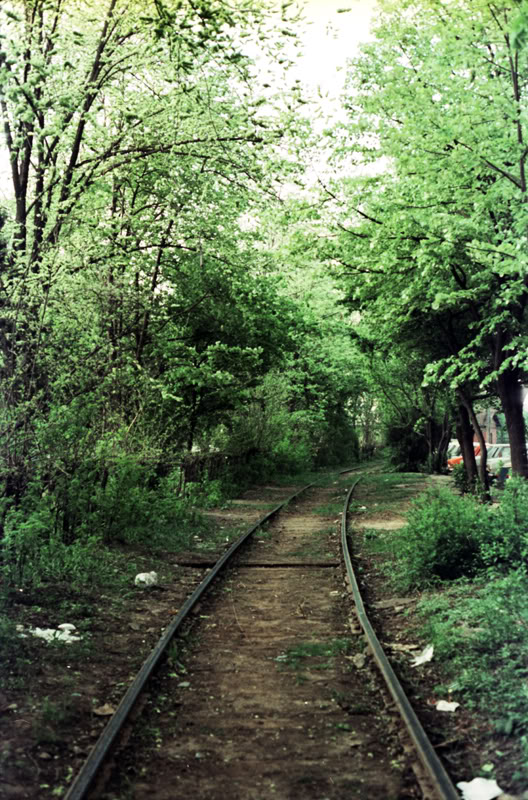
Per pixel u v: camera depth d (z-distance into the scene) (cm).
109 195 1473
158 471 1894
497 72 1223
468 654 691
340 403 5462
